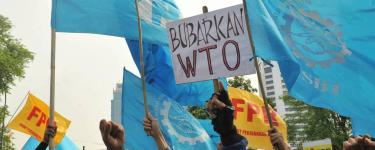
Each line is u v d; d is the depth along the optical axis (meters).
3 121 29.72
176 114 8.12
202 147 8.20
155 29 7.23
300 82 5.69
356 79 5.69
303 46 5.77
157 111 7.97
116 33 6.75
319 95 5.66
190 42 5.97
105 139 3.32
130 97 7.95
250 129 11.35
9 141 29.80
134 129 7.80
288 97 32.53
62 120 11.17
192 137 8.15
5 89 30.97
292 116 32.78
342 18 5.82
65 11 6.30
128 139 7.76
